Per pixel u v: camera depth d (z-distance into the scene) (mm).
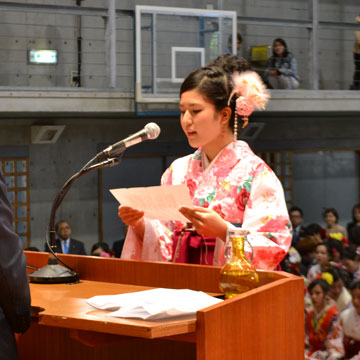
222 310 2088
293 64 13078
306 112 13242
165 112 11625
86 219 13234
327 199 16141
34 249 9750
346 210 16422
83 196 13211
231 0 14234
